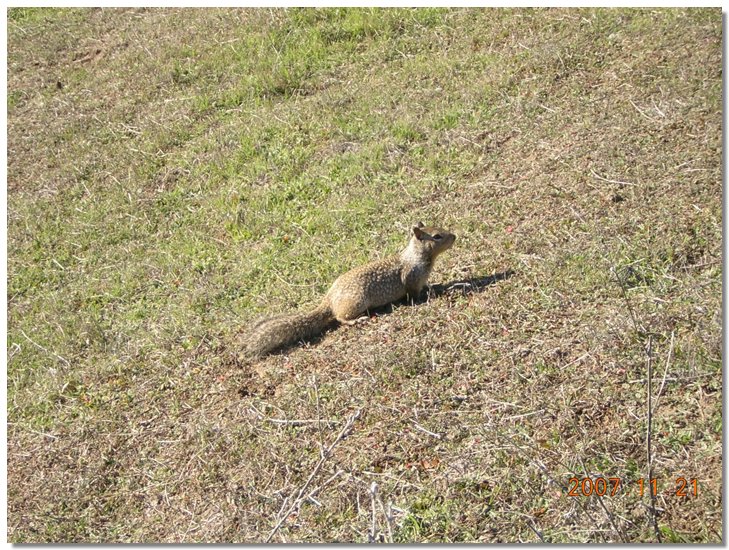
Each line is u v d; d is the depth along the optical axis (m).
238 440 1.95
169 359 2.21
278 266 2.42
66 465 2.03
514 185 2.44
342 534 1.74
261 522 1.80
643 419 1.78
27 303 2.61
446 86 2.94
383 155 2.72
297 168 2.79
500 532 1.68
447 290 2.15
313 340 2.14
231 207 2.72
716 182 2.24
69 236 2.82
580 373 1.88
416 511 1.74
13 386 2.29
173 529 1.85
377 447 1.85
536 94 2.76
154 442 2.03
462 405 1.88
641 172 2.33
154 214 2.81
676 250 2.08
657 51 2.76
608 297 2.02
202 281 2.45
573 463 1.73
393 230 2.42
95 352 2.33
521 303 2.06
